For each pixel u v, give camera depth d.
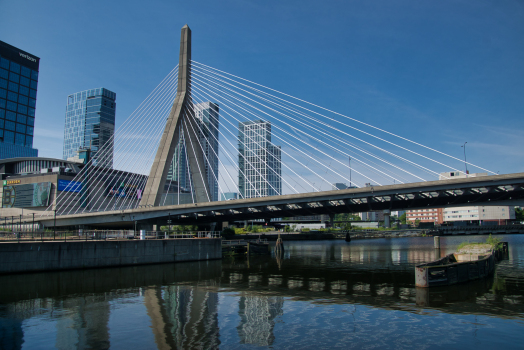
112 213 69.88
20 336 17.27
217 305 23.58
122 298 25.89
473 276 32.75
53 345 16.06
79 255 42.28
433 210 193.25
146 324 19.12
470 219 171.50
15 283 32.59
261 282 33.62
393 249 79.81
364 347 15.65
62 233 51.62
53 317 20.62
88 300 25.20
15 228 69.62
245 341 16.38
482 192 47.41
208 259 57.12
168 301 24.84
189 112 74.38
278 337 16.95
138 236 58.03
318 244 108.12
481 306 22.72
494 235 136.50
